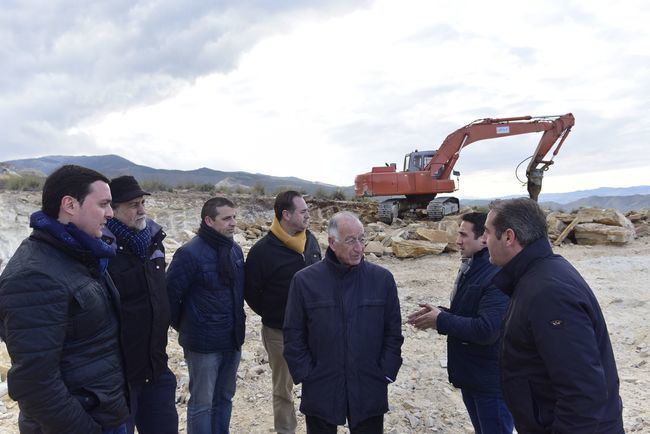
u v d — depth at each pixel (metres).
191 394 3.58
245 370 5.24
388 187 18.36
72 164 2.33
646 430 3.98
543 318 2.03
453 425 4.21
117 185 2.84
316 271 3.04
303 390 2.97
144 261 2.92
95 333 2.30
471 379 2.98
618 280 8.92
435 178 18.39
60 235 2.19
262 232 15.09
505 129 17.98
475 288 2.94
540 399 2.13
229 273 3.54
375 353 2.96
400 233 13.36
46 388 2.06
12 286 2.06
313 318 2.95
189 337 3.54
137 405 3.05
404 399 4.62
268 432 4.11
